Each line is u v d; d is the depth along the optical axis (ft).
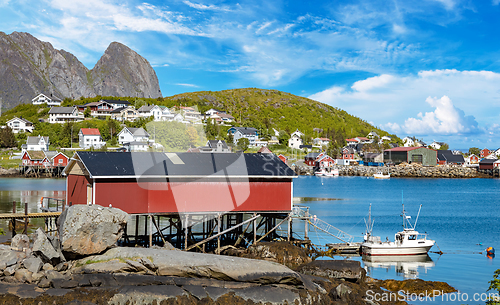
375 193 281.13
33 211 155.33
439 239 129.59
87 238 69.97
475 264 98.68
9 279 63.21
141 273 68.23
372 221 160.86
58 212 91.76
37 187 260.01
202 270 67.82
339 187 328.29
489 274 90.12
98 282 64.23
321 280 74.54
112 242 72.49
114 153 96.27
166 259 68.95
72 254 69.67
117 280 65.51
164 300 60.95
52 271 64.44
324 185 347.77
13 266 64.59
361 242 113.50
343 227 147.23
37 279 63.31
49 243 67.82
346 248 108.06
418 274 89.71
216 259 69.41
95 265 68.64
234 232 118.21
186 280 66.95
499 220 169.58
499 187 339.57
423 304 71.00
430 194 279.49
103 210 72.49
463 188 330.13
